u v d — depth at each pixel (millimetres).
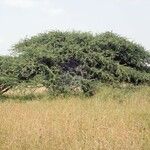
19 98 24656
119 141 11508
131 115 15992
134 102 20531
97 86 25172
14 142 11562
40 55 25750
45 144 11383
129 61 28812
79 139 12086
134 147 11156
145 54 28969
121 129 12922
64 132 12711
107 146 11148
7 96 25703
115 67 26938
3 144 11586
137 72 27484
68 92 25109
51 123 14141
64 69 26375
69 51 26516
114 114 16453
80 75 26453
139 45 28812
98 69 26797
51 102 21609
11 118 15250
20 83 25469
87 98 23672
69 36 27656
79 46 26703
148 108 17844
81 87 25281
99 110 17906
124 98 22484
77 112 17109
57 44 27344
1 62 26250
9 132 12844
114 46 27922
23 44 28609
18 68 25766
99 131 12758
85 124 13969
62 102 21406
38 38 28484
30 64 25719
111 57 27547
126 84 26719
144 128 13352
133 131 12781
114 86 26188
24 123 14148
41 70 25734
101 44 27531
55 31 28078
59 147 11188
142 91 24547
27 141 11688
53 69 25797
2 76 25734
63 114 16203
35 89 25609
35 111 17484
